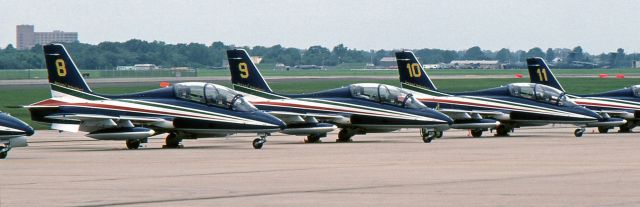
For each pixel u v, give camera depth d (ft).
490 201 250.16
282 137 573.74
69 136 584.40
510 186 281.95
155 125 476.54
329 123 531.50
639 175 310.86
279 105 540.52
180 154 420.36
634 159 377.91
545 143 494.18
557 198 254.47
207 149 457.68
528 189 273.95
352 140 537.24
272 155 410.72
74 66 493.36
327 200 254.88
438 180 299.79
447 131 648.38
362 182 295.28
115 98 487.20
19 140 410.93
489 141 518.37
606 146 464.24
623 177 304.71
